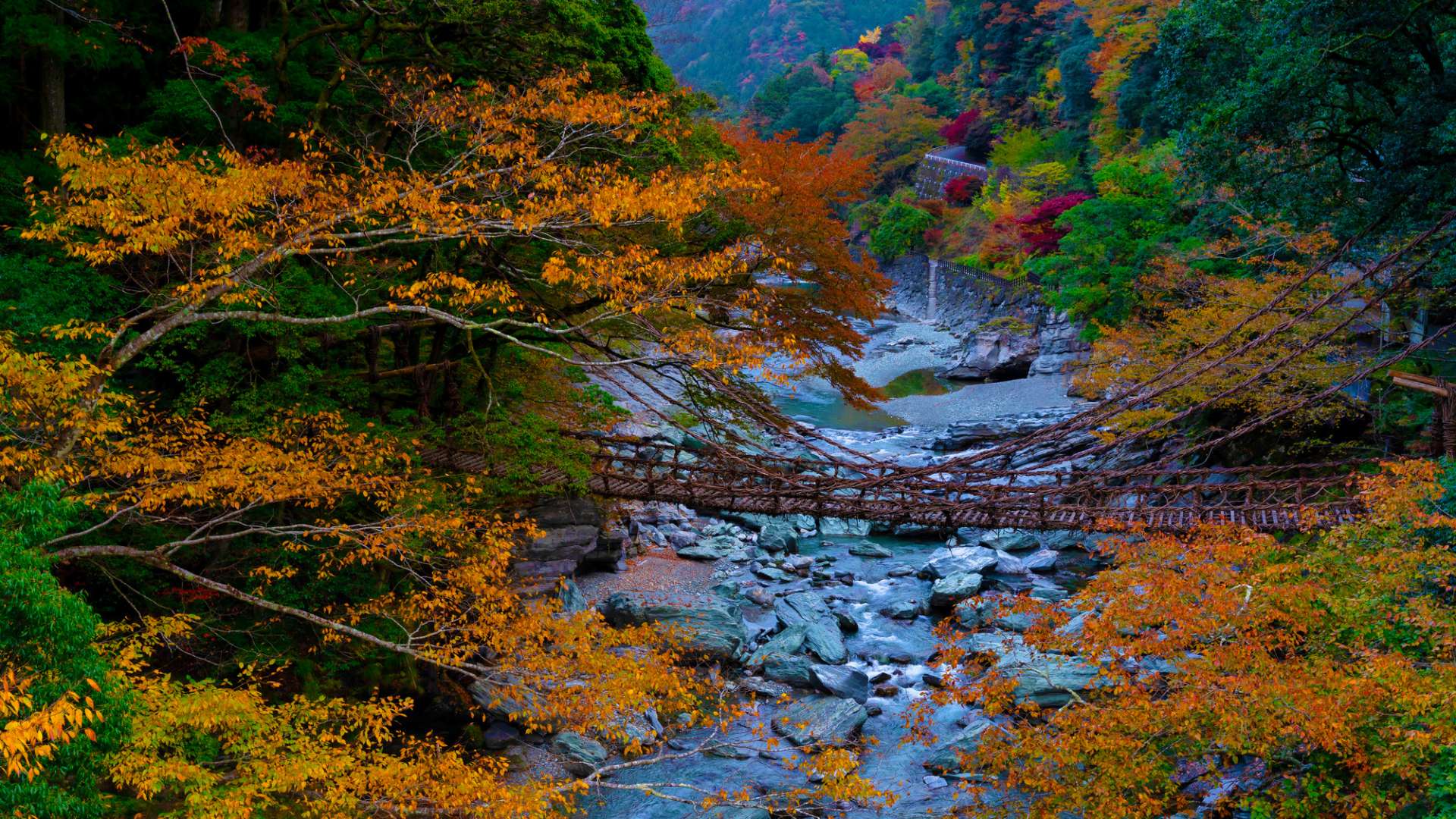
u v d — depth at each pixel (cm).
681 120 2120
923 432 4106
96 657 759
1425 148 1809
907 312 7175
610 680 1089
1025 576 2464
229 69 1770
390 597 1327
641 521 2881
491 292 1212
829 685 1847
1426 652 1078
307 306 1436
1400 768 927
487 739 1639
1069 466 3281
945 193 7512
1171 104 2041
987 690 1155
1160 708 1016
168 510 1382
